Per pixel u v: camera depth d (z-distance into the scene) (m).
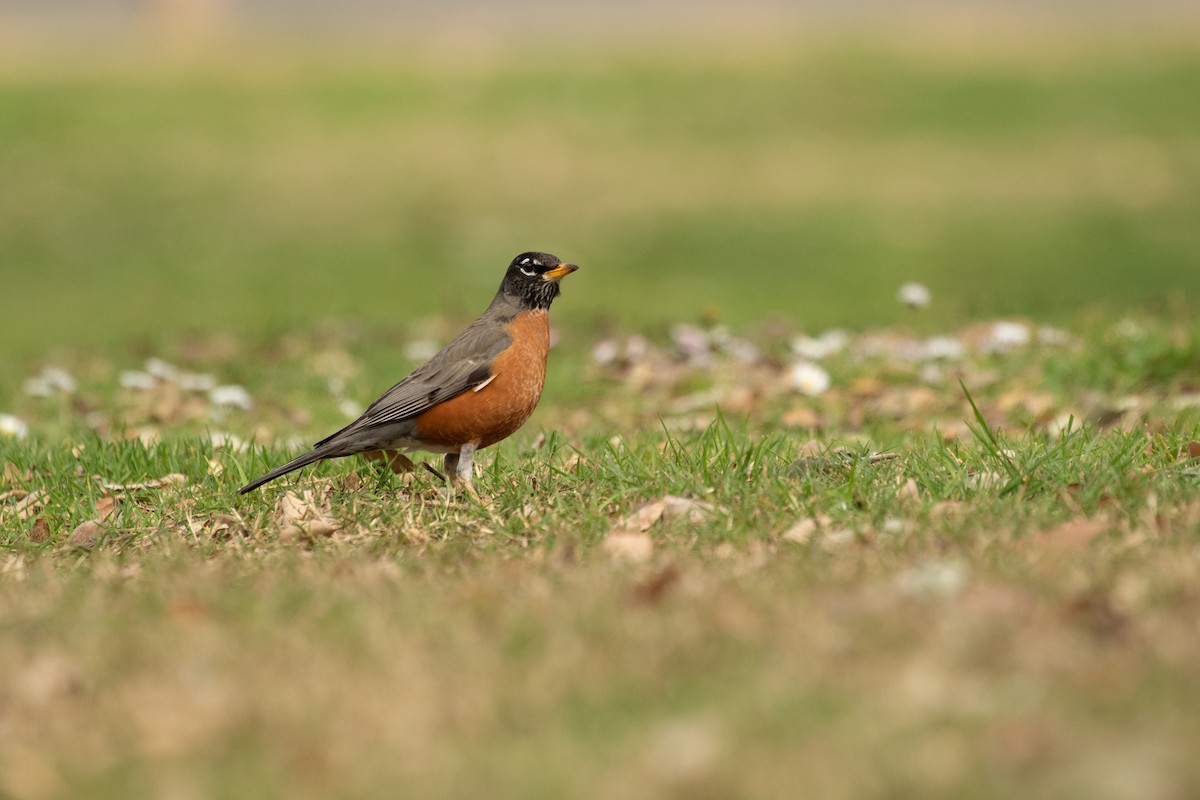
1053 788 5.05
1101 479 8.87
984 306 20.52
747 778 5.28
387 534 9.20
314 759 5.68
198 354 19.56
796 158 39.12
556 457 10.80
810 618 6.75
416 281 29.58
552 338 18.97
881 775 5.23
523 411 10.47
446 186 37.84
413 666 6.51
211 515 9.94
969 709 5.67
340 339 20.45
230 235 34.16
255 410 15.41
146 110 45.09
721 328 17.95
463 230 34.00
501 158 40.22
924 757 5.31
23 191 37.91
